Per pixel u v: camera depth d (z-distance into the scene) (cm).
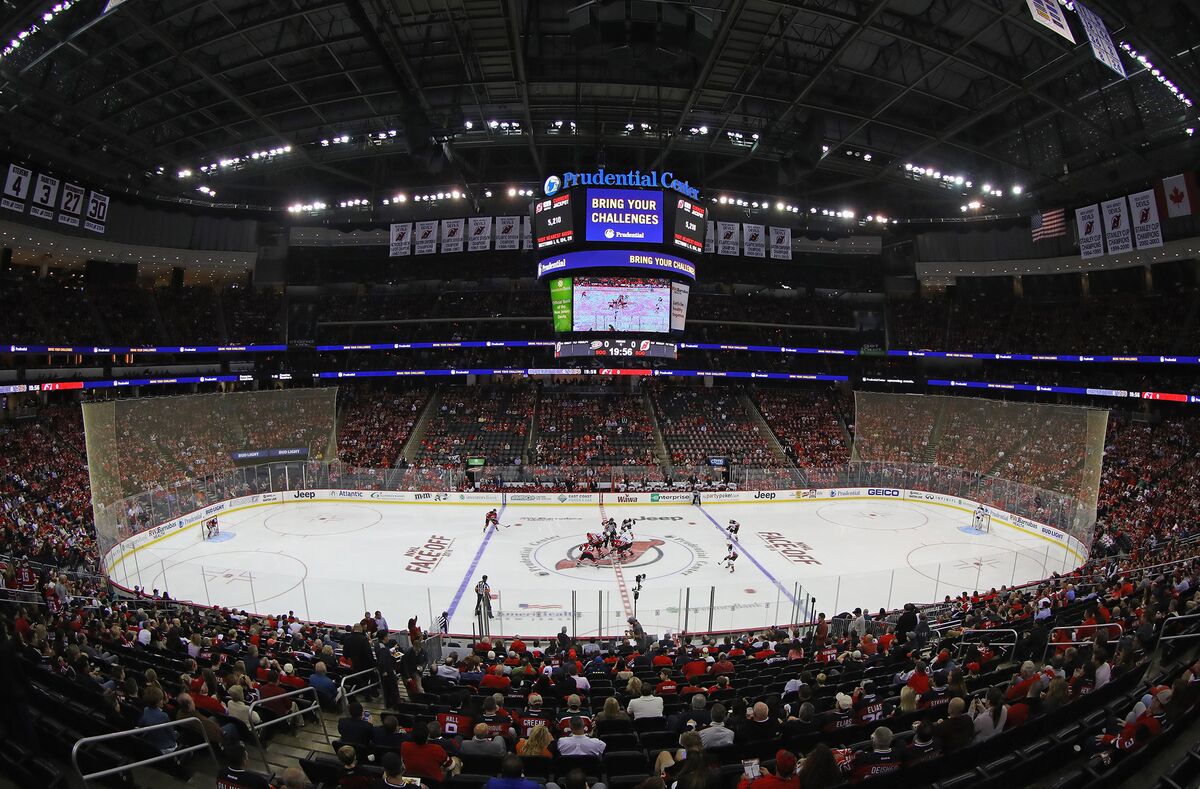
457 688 1295
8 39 2389
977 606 2044
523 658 1545
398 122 3847
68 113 3275
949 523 3875
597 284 3669
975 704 934
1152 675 1107
